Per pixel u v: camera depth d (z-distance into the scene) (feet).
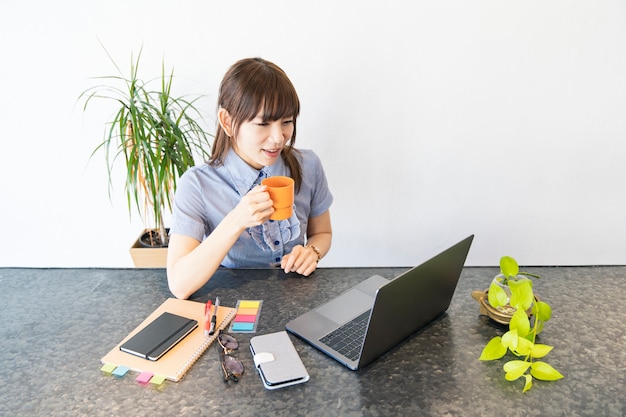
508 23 6.38
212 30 6.38
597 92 6.75
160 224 6.43
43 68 6.57
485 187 7.40
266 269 4.22
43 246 7.86
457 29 6.40
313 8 6.28
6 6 6.20
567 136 7.04
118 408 2.59
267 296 3.76
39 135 7.00
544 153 7.16
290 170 4.86
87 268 4.25
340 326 3.31
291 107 4.00
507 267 3.18
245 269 4.22
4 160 7.17
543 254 7.91
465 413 2.52
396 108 6.86
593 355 2.97
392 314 2.83
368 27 6.38
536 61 6.59
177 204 4.49
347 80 6.68
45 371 2.90
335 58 6.56
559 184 7.37
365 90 6.75
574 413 2.51
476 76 6.68
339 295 3.74
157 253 6.43
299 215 5.14
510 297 3.15
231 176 4.64
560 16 6.33
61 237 7.78
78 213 7.58
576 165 7.23
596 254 7.85
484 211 7.58
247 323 3.37
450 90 6.76
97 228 7.68
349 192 7.45
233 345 3.11
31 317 3.49
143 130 5.74
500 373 2.84
